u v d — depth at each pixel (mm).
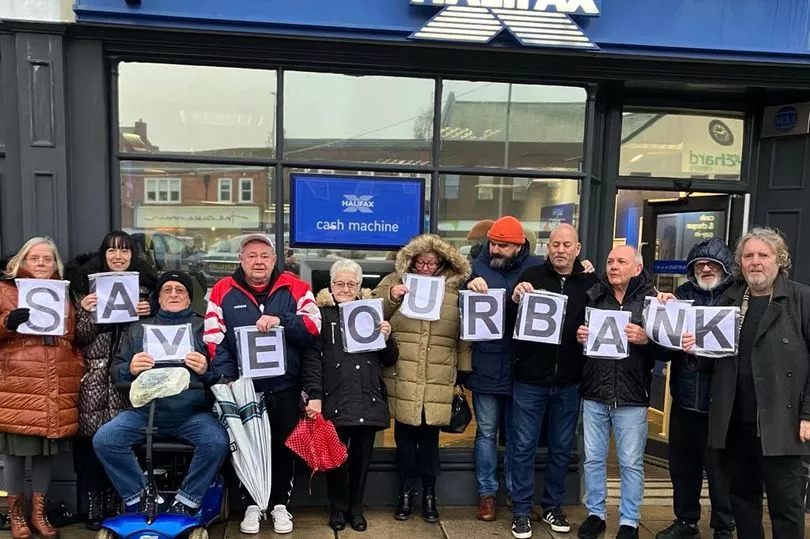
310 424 3371
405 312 3463
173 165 3895
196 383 3324
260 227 3994
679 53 4008
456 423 3652
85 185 3713
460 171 4082
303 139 3982
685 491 3529
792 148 4410
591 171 4176
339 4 3781
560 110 4152
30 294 3146
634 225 5363
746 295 3117
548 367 3500
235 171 3947
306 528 3643
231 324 3416
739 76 4129
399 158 4070
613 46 3969
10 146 3666
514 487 3637
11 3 3480
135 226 3881
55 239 3652
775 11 4070
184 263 3949
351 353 3486
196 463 3223
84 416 3344
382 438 4082
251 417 3312
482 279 3527
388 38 3816
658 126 4477
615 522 3812
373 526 3699
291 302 3500
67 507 3660
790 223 4441
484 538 3572
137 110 3832
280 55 3836
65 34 3590
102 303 3295
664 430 5035
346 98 4004
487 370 3682
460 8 3791
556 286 3523
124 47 3693
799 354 2902
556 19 3850
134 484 3232
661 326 3193
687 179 4480
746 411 3027
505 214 4164
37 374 3186
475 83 4074
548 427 3711
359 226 4055
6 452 3219
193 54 3768
